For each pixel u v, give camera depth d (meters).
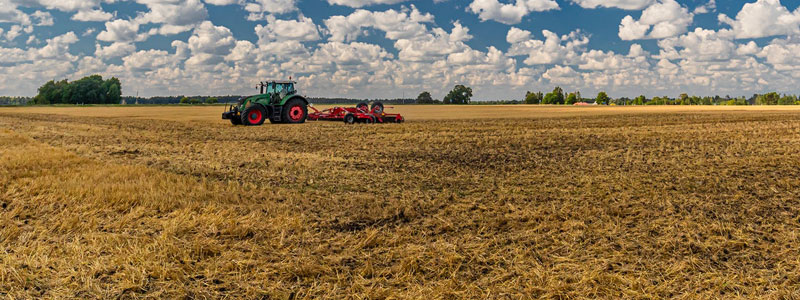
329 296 3.74
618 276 4.01
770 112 47.28
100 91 119.25
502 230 5.43
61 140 16.94
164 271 4.03
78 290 3.74
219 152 13.24
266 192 7.38
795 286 3.83
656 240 5.00
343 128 23.55
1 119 36.03
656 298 3.68
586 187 7.96
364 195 7.29
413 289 3.82
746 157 11.98
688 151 13.49
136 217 5.72
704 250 4.69
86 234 5.00
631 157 12.15
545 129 23.52
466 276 4.12
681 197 7.09
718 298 3.65
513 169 10.15
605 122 30.38
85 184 7.37
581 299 3.68
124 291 3.76
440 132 21.23
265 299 3.71
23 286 3.79
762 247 4.77
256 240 4.98
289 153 12.98
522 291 3.82
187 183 7.83
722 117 36.31
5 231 5.02
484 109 70.00
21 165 9.62
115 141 16.80
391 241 4.97
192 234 5.13
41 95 117.12
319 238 5.10
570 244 4.88
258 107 25.88
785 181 8.37
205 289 3.82
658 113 46.97
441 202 6.82
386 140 17.20
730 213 6.12
